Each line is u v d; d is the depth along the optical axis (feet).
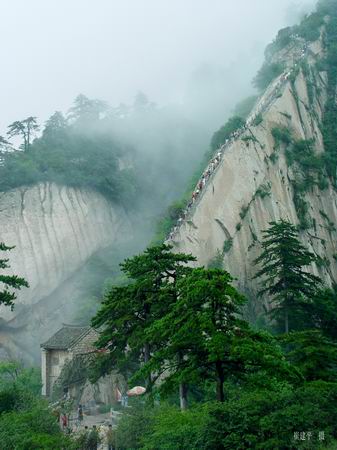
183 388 98.99
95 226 318.24
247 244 212.43
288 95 280.31
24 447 81.92
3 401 107.34
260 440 69.87
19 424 88.07
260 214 222.89
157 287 117.08
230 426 70.38
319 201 254.88
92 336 181.78
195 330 82.74
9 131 328.29
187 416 79.61
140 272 117.39
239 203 219.61
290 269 161.48
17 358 261.85
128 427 92.58
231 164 227.61
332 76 330.54
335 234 254.88
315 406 72.59
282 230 165.07
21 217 295.07
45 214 302.25
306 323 155.22
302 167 256.93
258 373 83.05
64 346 181.37
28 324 278.46
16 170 303.89
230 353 78.13
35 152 324.80
